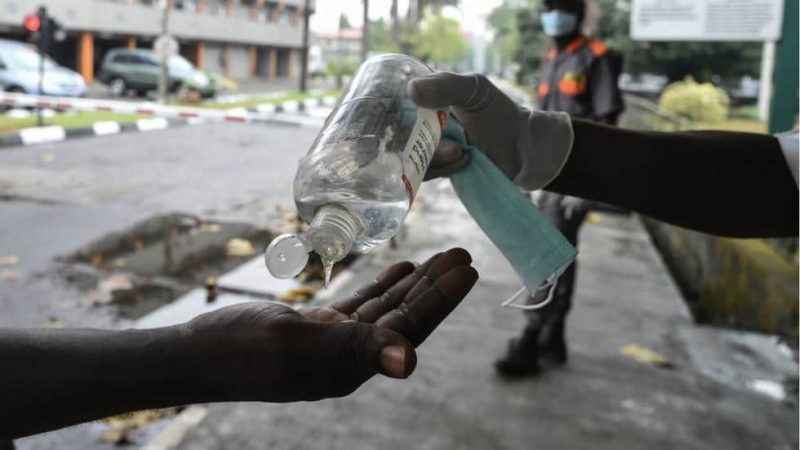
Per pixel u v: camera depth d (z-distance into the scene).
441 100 0.97
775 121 5.50
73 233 5.98
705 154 1.20
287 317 0.75
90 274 4.91
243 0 48.16
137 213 6.87
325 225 0.83
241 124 15.82
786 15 5.48
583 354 3.67
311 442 2.65
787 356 3.74
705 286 5.16
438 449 2.64
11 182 8.01
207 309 4.33
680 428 2.90
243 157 11.05
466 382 3.23
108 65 24.20
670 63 17.80
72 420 0.75
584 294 4.74
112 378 0.74
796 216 1.21
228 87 29.28
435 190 8.55
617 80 3.51
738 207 1.21
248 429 2.73
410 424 2.82
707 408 3.09
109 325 4.03
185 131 14.13
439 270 0.90
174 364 0.75
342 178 0.88
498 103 1.08
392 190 0.91
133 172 9.18
